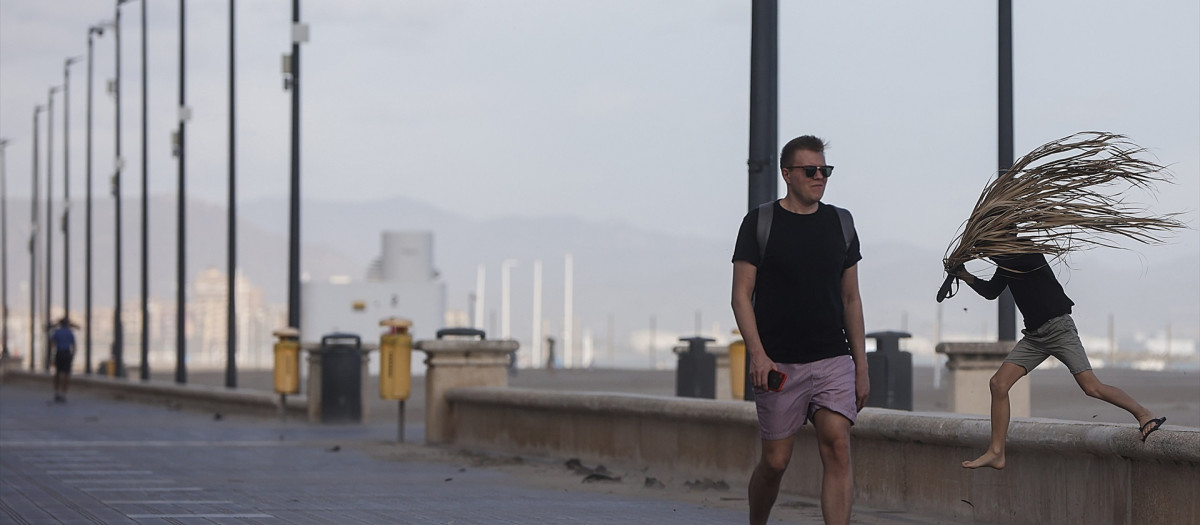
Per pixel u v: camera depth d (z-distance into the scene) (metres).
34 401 61.47
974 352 25.92
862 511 17.02
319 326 117.56
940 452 16.34
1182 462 12.52
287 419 42.22
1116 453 13.36
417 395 59.91
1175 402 34.94
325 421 39.34
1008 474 15.24
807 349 12.09
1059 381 46.00
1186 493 12.57
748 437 19.95
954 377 26.00
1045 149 12.83
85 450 28.45
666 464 21.98
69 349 59.56
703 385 32.81
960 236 12.96
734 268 12.16
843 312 12.34
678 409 21.30
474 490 20.34
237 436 33.59
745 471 20.02
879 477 17.42
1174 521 12.72
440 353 29.53
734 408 19.98
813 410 12.13
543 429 25.91
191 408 51.91
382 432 35.41
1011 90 28.94
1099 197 12.66
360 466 24.67
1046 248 12.67
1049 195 12.68
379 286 118.81
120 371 80.94
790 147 12.16
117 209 82.31
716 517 16.80
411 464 25.11
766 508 12.83
